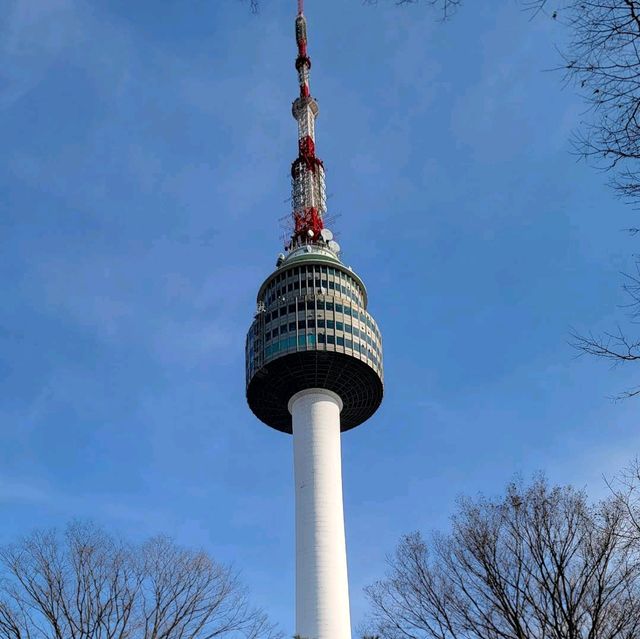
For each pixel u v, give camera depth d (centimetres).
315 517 11850
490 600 4516
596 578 4266
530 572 4453
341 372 13212
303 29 17400
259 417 14088
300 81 17225
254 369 13400
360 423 14275
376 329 14250
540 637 4297
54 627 5028
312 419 12938
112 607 5194
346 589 11450
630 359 2098
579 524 4469
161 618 5241
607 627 4297
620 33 1712
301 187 16038
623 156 1792
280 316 13638
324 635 10850
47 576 5172
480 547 4603
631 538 4078
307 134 16725
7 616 5006
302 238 15312
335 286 14062
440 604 4662
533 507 4634
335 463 12562
